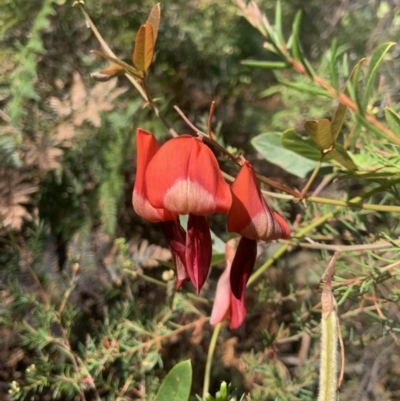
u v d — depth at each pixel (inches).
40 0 9.3
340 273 7.5
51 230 9.0
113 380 8.2
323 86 6.0
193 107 10.5
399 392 9.0
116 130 9.2
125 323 7.2
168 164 4.0
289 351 9.5
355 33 11.1
